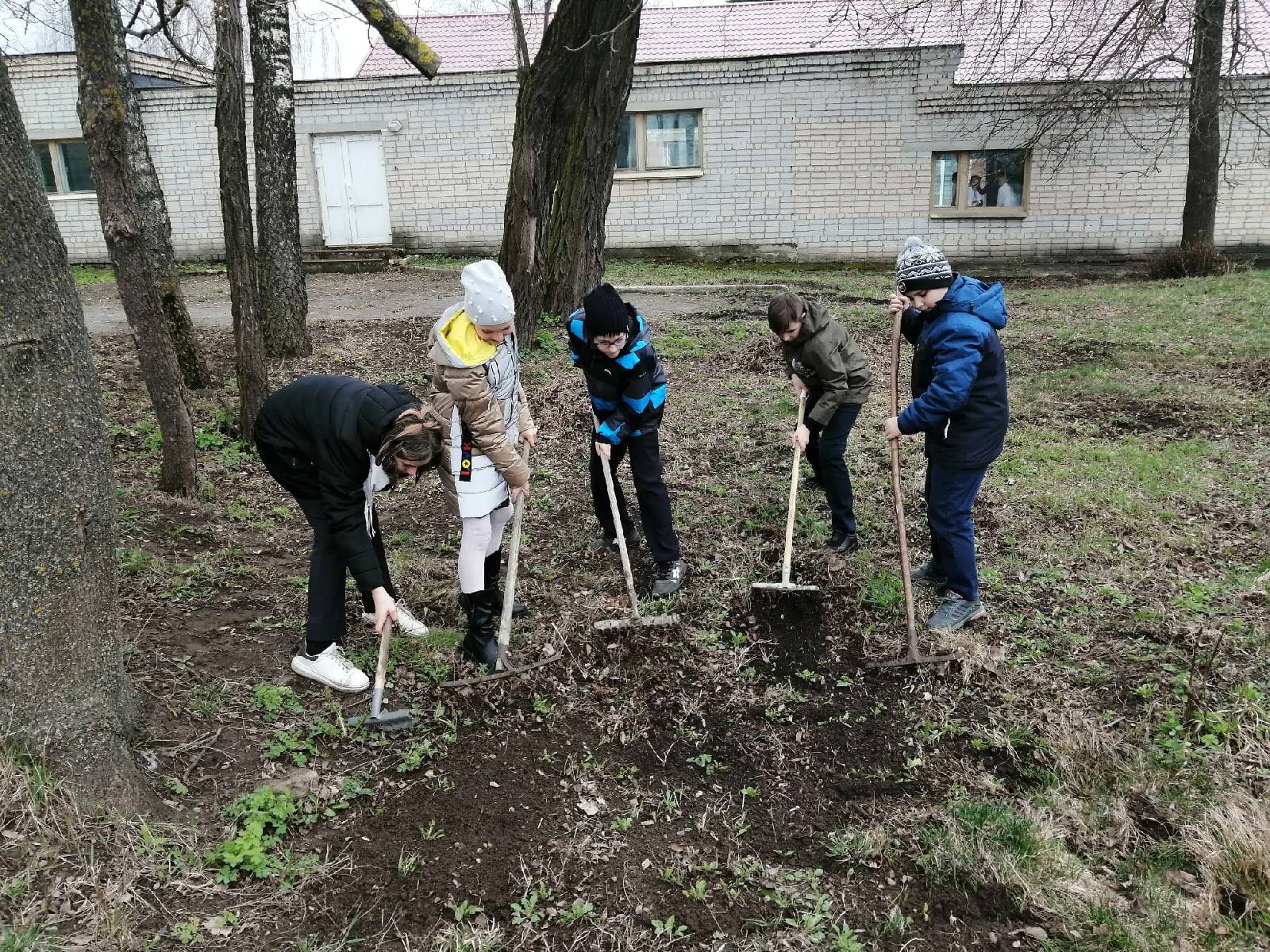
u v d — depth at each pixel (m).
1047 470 6.08
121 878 2.62
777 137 17.03
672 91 17.03
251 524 5.16
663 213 17.70
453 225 17.64
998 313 3.91
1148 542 5.04
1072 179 16.73
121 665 2.99
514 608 4.31
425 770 3.30
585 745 3.51
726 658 4.05
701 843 3.07
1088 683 3.84
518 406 4.06
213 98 16.81
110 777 2.85
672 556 4.57
